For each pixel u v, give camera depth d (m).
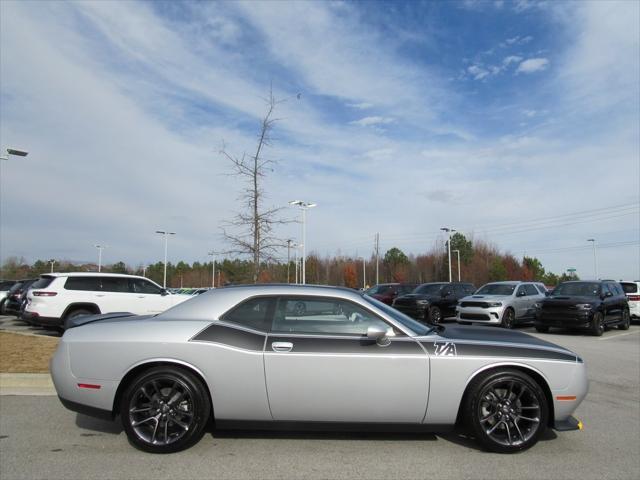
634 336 14.73
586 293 15.56
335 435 4.93
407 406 4.45
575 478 3.93
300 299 4.75
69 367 4.54
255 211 12.12
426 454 4.45
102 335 4.57
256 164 12.17
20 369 7.54
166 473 3.99
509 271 64.62
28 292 12.68
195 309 4.74
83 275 12.70
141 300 13.12
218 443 4.69
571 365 4.61
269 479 3.88
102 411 4.48
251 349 4.45
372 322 4.66
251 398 4.40
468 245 67.69
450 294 19.34
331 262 70.06
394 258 78.00
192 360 4.42
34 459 4.29
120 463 4.20
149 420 4.43
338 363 4.42
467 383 4.49
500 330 5.33
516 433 4.52
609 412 5.91
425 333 4.77
